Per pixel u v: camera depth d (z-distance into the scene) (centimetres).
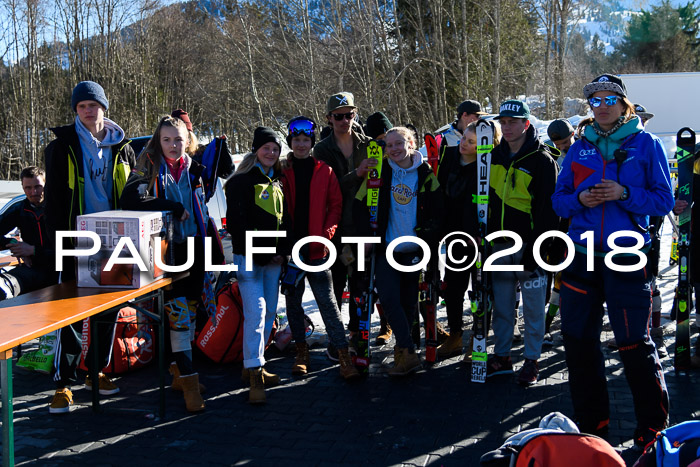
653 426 342
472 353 468
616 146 348
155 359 524
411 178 468
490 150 454
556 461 192
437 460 349
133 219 369
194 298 441
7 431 290
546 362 508
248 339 439
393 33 2420
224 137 459
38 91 3728
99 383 461
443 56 2280
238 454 362
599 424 364
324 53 2166
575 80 3316
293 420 408
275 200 446
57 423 411
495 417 404
